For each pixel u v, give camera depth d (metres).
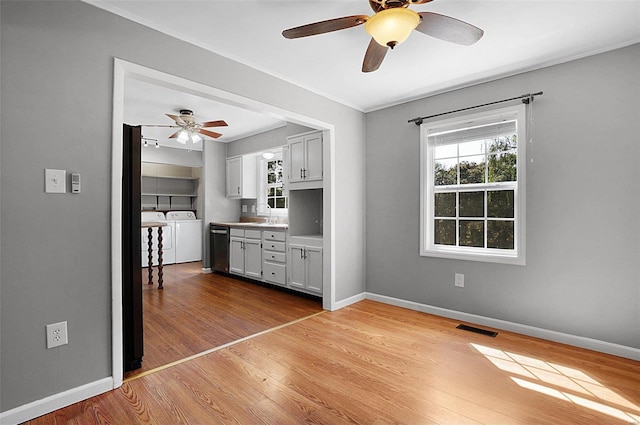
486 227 3.12
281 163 5.68
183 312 3.49
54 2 1.76
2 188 1.62
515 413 1.75
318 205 4.62
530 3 1.92
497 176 3.06
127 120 4.56
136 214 2.28
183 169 7.32
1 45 1.61
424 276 3.48
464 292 3.20
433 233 3.50
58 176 1.78
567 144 2.61
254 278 4.84
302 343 2.68
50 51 1.75
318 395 1.93
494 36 2.28
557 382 2.06
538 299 2.76
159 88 3.36
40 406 1.72
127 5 1.93
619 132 2.39
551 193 2.68
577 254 2.57
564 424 1.65
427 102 3.45
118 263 2.00
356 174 3.88
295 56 2.60
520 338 2.76
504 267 2.95
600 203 2.47
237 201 6.30
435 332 2.90
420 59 2.63
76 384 1.85
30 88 1.69
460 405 1.82
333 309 3.56
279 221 5.54
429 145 3.50
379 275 3.87
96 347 1.93
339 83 3.14
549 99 2.69
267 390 1.98
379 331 2.94
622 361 2.32
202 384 2.05
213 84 2.45
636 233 2.34
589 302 2.53
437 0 1.89
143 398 1.90
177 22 2.12
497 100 2.97
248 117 4.45
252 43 2.39
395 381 2.08
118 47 1.98
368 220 3.96
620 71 2.39
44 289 1.75
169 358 2.41
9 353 1.65
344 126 3.70
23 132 1.67
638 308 2.34
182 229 6.87
